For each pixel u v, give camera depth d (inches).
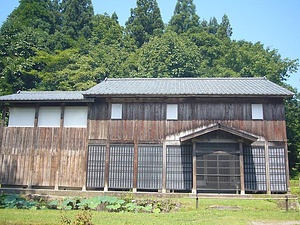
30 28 2079.2
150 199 711.1
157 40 1957.4
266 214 592.4
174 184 824.9
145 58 1929.1
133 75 1867.6
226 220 533.0
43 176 881.5
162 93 836.0
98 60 1927.9
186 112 861.8
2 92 1589.6
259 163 821.2
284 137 830.5
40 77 1772.9
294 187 1079.6
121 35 2460.6
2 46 1841.8
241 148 797.2
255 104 852.0
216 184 793.6
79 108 912.3
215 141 810.8
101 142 872.9
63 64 1919.3
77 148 883.4
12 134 915.4
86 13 2694.4
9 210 647.1
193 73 1872.5
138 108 878.4
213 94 823.7
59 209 700.7
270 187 807.7
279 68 1713.8
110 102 887.1
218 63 2151.8
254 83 949.8
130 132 867.4
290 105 1565.0
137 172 844.0
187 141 826.2
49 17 2527.1
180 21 2795.3
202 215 584.7
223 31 2728.8
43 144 898.7
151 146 855.1
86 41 2352.4
